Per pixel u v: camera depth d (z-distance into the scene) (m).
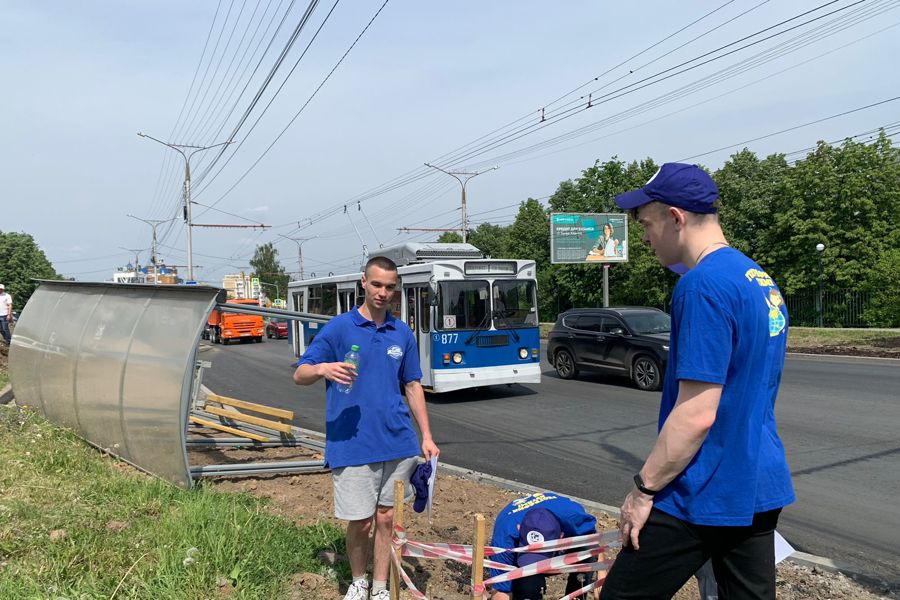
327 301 18.98
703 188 2.25
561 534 2.93
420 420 3.77
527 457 8.07
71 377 7.23
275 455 7.32
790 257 31.94
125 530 4.23
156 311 6.07
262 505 5.18
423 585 3.94
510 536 2.96
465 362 12.84
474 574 2.65
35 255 77.19
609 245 34.06
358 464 3.49
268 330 44.62
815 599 4.04
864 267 28.69
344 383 3.37
